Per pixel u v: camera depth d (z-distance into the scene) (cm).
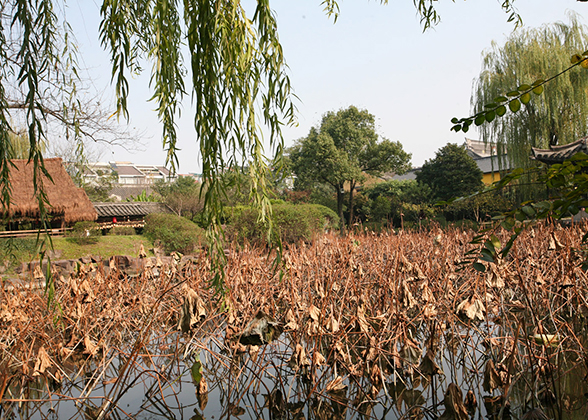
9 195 196
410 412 272
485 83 1380
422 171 2092
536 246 490
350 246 521
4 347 340
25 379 327
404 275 388
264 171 182
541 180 174
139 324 402
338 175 2142
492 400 282
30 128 172
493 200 1402
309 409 285
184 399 304
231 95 175
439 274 440
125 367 281
